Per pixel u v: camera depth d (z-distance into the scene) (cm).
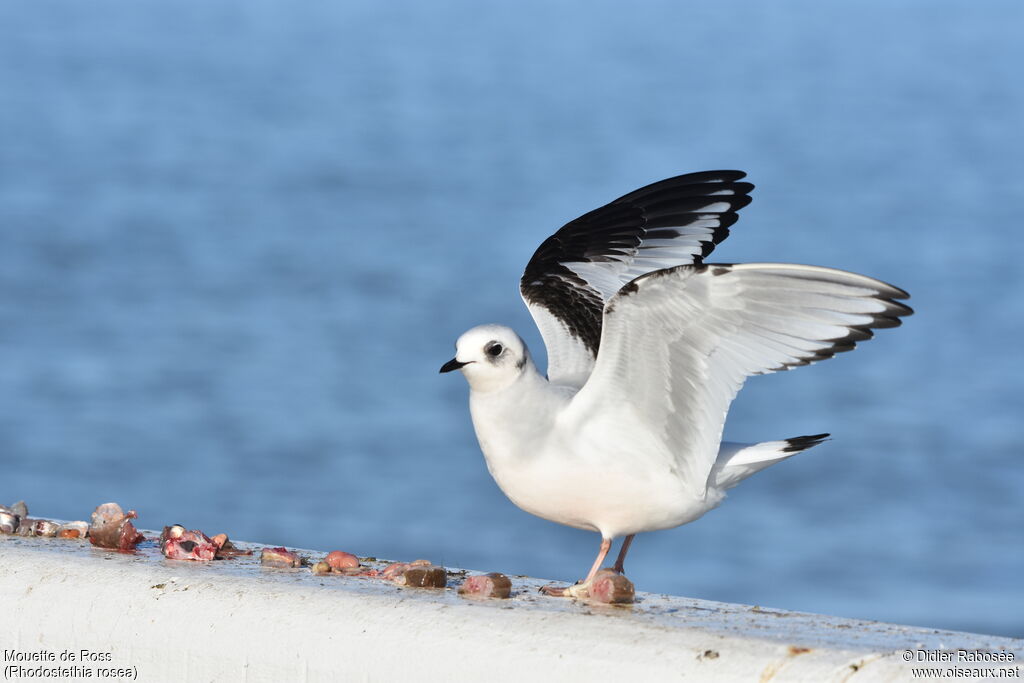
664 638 766
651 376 984
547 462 1008
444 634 798
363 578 955
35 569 927
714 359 975
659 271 931
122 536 1011
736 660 733
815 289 922
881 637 807
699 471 1003
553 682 762
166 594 874
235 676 833
